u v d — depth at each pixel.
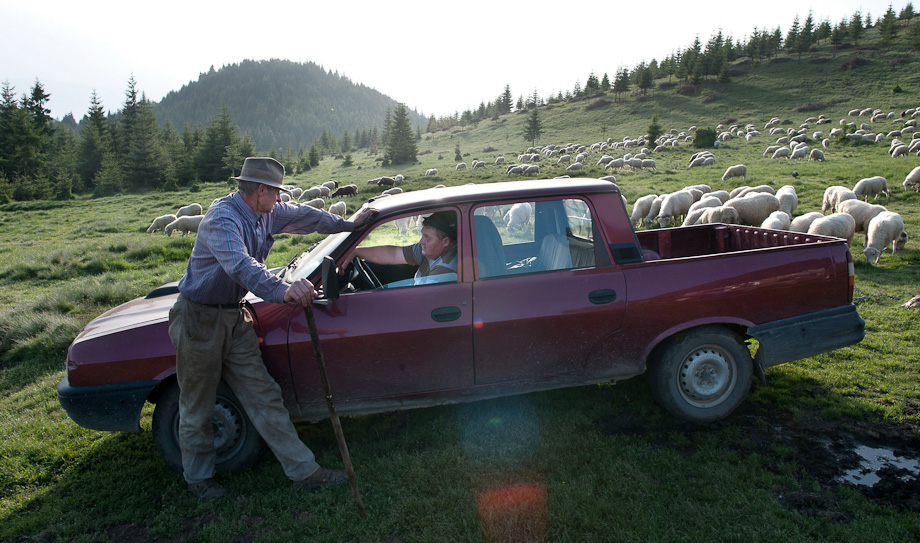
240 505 2.97
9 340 6.42
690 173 31.03
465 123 143.75
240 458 3.26
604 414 3.69
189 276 2.76
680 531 2.50
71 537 2.82
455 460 3.19
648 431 3.46
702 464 3.03
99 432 4.02
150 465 3.47
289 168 89.56
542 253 3.53
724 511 2.62
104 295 8.06
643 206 16.88
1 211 34.28
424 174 55.09
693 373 3.46
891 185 18.42
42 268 11.42
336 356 3.14
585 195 3.40
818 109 71.19
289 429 3.04
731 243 4.80
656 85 112.12
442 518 2.67
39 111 85.38
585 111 105.19
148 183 60.75
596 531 2.50
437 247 3.37
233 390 3.01
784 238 4.18
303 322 3.12
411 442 3.44
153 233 19.61
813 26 118.00
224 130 75.75
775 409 3.69
